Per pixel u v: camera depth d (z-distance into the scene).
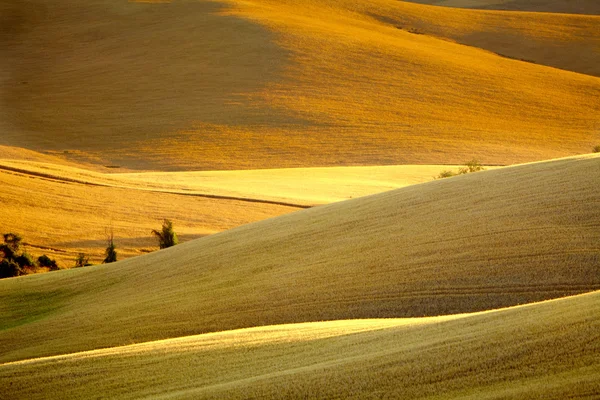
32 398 31.28
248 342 36.66
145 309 55.62
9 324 63.34
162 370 33.03
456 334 29.97
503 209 56.91
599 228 49.53
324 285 50.91
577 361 23.88
